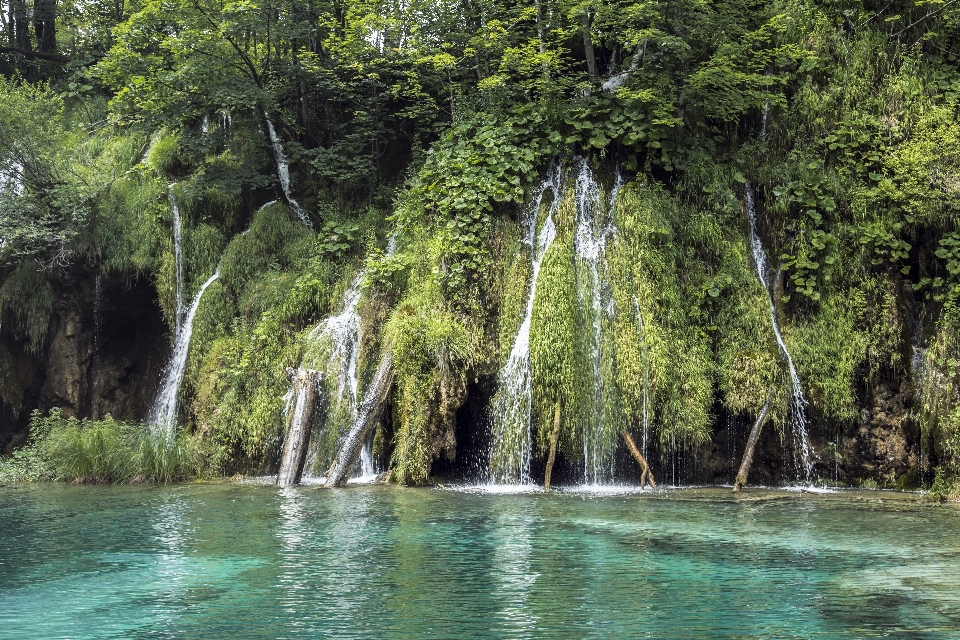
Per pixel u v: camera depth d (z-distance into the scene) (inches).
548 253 590.9
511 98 717.3
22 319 745.6
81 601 272.5
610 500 491.8
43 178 745.0
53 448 621.0
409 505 469.4
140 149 808.3
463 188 625.0
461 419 595.2
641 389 565.3
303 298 670.5
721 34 666.2
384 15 766.5
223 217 757.3
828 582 294.2
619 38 669.9
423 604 266.5
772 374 582.6
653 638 233.0
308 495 513.3
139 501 494.0
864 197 624.1
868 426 588.1
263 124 781.9
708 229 622.2
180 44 703.1
